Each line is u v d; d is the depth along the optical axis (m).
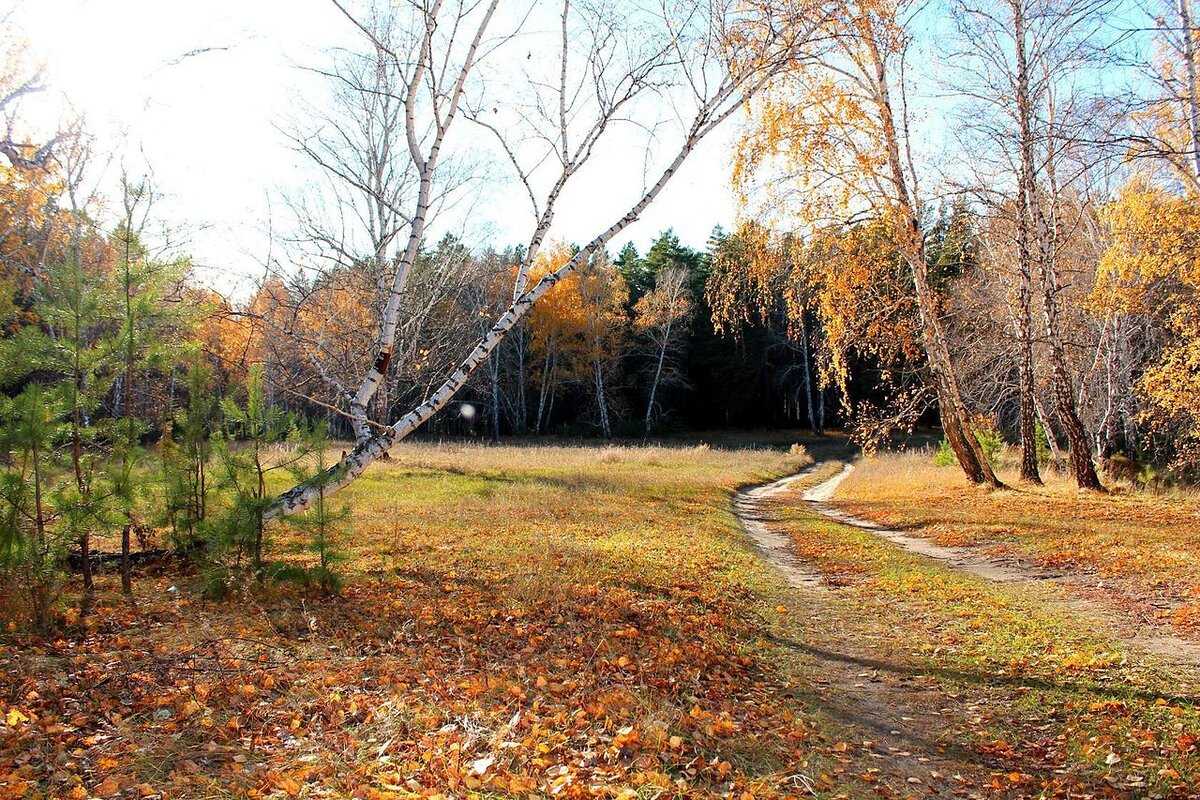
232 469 6.95
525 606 7.21
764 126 15.84
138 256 6.69
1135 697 5.24
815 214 16.80
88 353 6.28
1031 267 19.30
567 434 50.38
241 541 6.89
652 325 50.31
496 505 14.46
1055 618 7.43
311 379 10.46
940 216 18.23
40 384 6.33
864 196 16.64
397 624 6.36
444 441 38.78
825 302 18.28
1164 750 4.43
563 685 5.23
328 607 6.69
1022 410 19.16
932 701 5.41
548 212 8.42
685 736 4.54
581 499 15.95
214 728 4.10
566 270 8.26
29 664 4.70
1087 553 10.36
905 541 13.13
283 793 3.45
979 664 6.15
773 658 6.41
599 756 4.20
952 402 19.30
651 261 61.19
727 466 29.14
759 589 8.97
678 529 12.84
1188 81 9.59
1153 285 16.14
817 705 5.36
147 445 7.08
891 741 4.75
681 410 59.53
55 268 6.30
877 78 16.17
